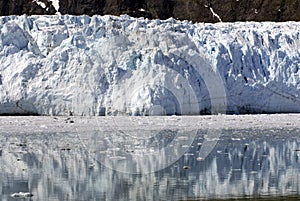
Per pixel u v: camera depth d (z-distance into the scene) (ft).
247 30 454.81
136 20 444.96
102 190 169.58
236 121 376.07
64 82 401.49
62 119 378.32
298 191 167.22
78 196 162.30
